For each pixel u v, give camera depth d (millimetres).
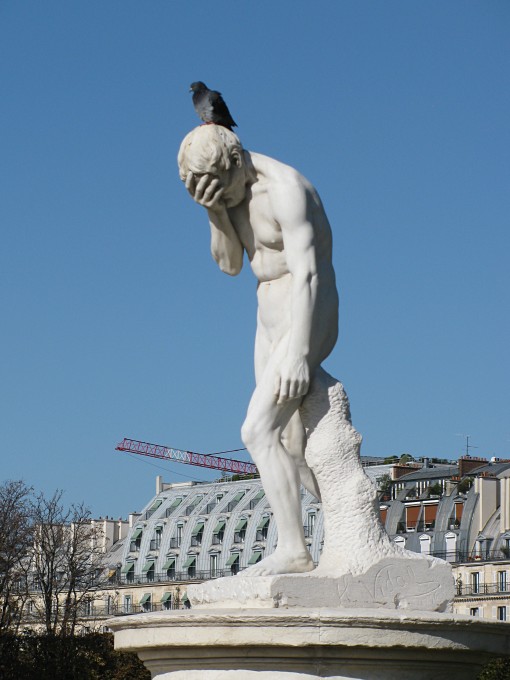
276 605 8453
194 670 8273
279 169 9086
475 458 68375
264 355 9312
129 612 78125
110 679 39938
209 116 9156
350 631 8000
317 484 9344
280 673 8094
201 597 8758
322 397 9094
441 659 8305
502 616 60344
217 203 9148
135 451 105438
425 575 8898
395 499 68000
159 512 82125
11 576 49844
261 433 9000
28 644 41125
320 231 9109
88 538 56812
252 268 9383
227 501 79000
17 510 50625
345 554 8836
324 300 9055
